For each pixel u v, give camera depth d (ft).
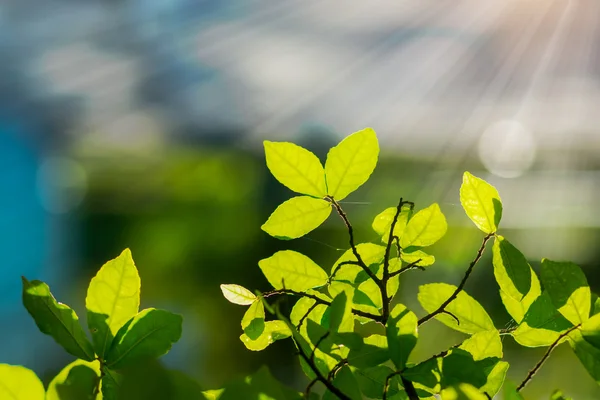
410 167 26.35
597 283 16.31
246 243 18.01
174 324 2.19
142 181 21.97
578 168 25.91
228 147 27.35
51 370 18.98
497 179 24.82
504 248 2.57
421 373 2.17
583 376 9.68
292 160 2.67
